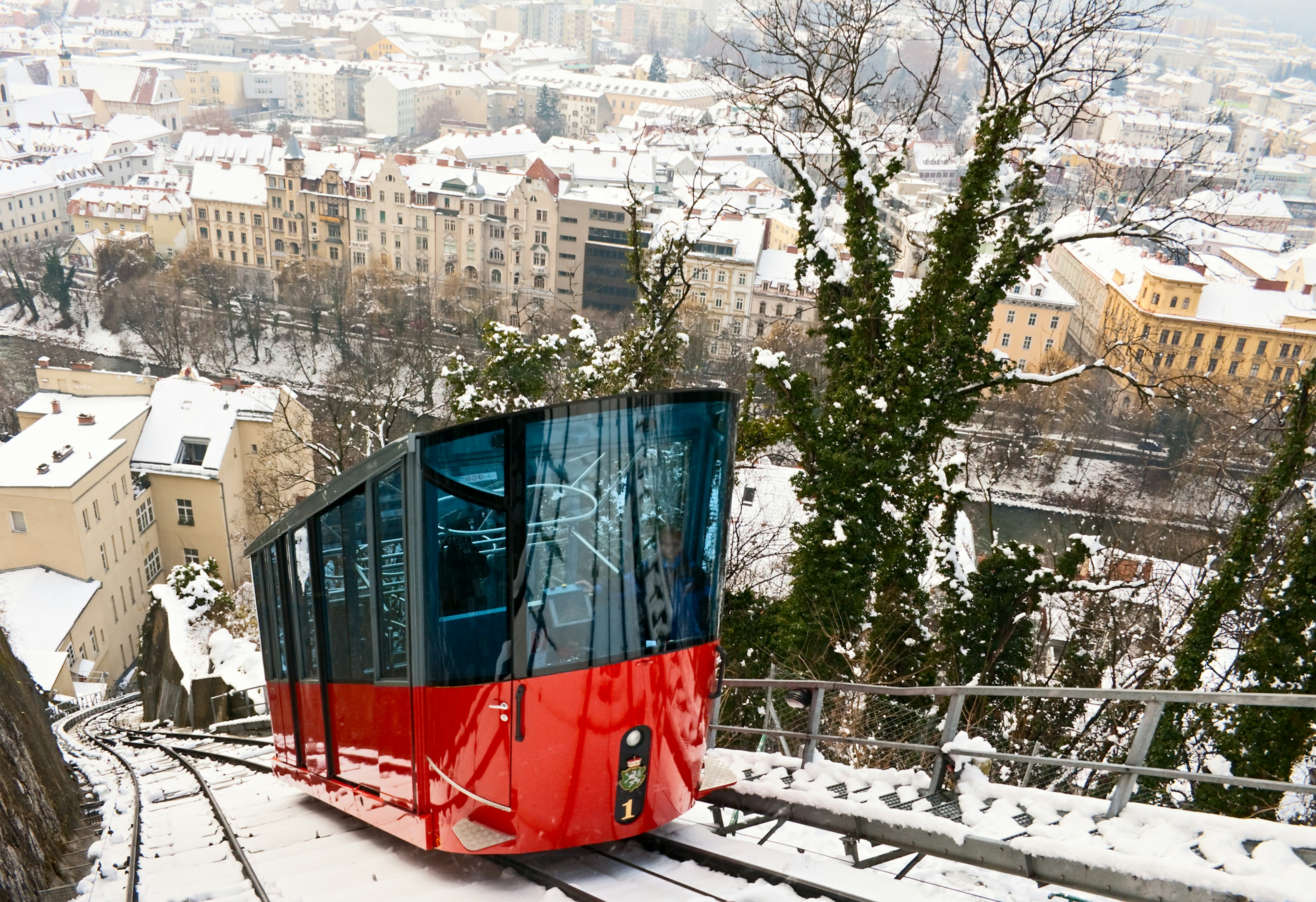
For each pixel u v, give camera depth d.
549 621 6.89
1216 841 6.16
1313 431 16.78
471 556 6.90
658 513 7.12
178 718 25.69
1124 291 86.06
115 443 46.94
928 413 17.73
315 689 10.08
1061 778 14.61
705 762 8.51
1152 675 20.28
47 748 13.89
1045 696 7.18
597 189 105.50
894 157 18.30
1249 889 5.68
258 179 114.88
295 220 112.75
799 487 18.86
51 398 51.38
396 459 7.21
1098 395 65.44
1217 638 19.14
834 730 13.73
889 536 17.39
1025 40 17.27
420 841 7.72
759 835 8.52
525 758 6.96
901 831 7.64
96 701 38.59
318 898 7.26
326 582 9.29
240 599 44.84
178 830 10.40
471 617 6.95
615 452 6.93
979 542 47.03
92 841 10.90
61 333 98.56
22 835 9.55
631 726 7.16
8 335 98.00
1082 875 6.46
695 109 182.75
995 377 18.86
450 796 7.30
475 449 6.77
